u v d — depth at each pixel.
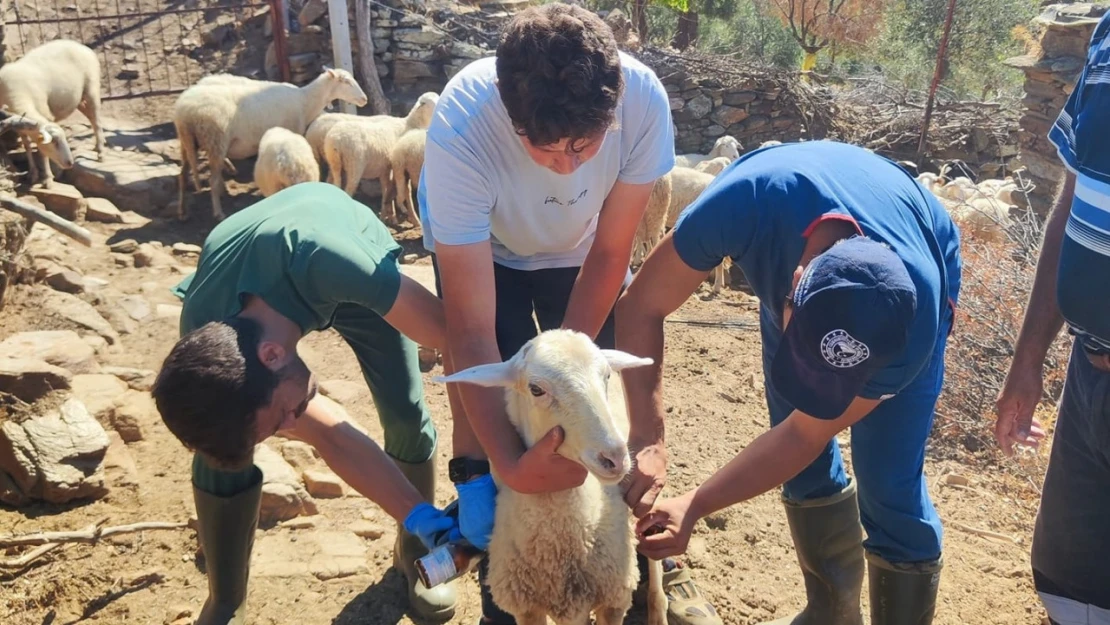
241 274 2.74
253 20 11.94
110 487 4.09
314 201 2.96
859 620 3.33
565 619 2.79
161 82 11.00
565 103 2.18
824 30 17.47
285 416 2.54
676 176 8.63
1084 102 2.57
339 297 2.72
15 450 3.92
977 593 3.71
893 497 2.70
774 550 3.93
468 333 2.66
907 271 2.24
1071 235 2.60
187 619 3.37
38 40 11.23
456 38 11.97
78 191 8.33
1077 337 2.77
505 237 3.00
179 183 8.74
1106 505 2.80
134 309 6.01
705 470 4.47
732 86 13.05
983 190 9.23
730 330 6.64
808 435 2.41
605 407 2.32
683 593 3.50
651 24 16.12
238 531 3.08
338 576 3.63
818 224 2.36
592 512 2.70
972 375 5.19
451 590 3.45
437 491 4.26
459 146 2.59
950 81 18.58
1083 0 9.99
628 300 2.75
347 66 11.06
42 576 3.55
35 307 5.55
